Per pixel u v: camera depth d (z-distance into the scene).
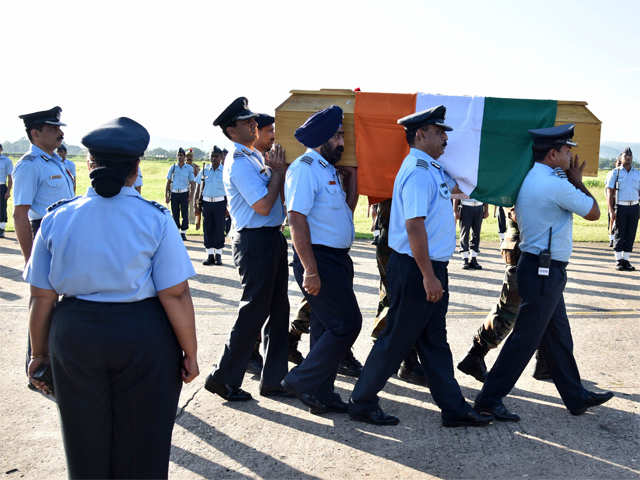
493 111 4.02
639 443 3.51
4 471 3.16
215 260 9.73
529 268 3.69
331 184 3.76
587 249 11.85
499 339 4.41
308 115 4.18
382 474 3.15
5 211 12.76
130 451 2.23
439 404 3.73
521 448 3.45
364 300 7.25
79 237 2.14
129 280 2.16
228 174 4.03
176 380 2.30
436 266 3.60
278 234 4.18
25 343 5.36
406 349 3.65
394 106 4.11
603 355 5.09
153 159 81.50
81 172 34.22
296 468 3.22
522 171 3.98
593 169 4.03
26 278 2.23
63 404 2.19
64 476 3.12
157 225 2.22
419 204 3.42
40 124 4.29
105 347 2.12
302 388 3.82
